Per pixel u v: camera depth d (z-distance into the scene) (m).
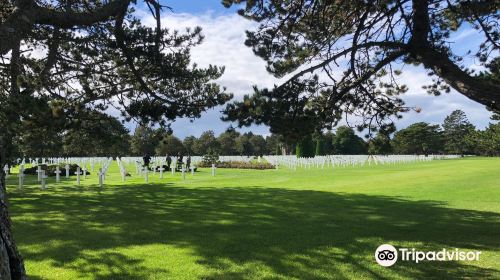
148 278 6.98
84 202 16.09
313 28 10.43
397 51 8.95
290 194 18.59
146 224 11.53
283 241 9.41
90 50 13.48
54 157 47.44
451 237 9.80
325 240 9.51
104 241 9.52
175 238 9.77
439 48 9.60
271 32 10.40
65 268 7.52
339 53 8.91
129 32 11.96
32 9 7.17
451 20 10.53
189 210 14.02
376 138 10.06
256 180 26.83
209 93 13.94
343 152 68.75
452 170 32.91
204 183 24.75
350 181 25.09
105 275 7.13
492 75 9.55
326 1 9.94
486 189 19.83
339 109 9.54
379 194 18.48
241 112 8.12
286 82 8.73
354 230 10.60
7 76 13.24
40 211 13.88
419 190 19.86
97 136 15.04
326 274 7.16
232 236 9.93
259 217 12.57
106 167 29.84
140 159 49.16
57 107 12.11
